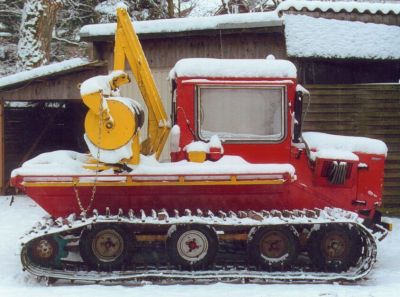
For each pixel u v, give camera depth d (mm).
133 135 6840
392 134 10781
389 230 7426
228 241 7188
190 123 7188
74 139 15258
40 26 16641
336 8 11031
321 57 10578
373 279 6984
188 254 6809
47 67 12266
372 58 10672
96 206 7070
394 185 10750
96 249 6770
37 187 6891
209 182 6875
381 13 11086
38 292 6246
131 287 6535
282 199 7223
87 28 11688
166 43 11688
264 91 7254
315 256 6910
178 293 6219
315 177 7230
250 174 6855
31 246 6719
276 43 11281
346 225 6930
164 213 6699
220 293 6234
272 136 7238
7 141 14688
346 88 10812
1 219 10562
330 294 6219
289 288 6500
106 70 12219
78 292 6254
